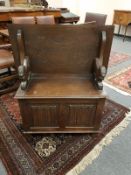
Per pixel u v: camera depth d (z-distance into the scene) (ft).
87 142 4.49
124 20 14.25
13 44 4.09
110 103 6.12
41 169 3.81
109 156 4.14
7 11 8.93
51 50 4.16
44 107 4.05
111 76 8.23
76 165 3.91
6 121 5.18
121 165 3.93
